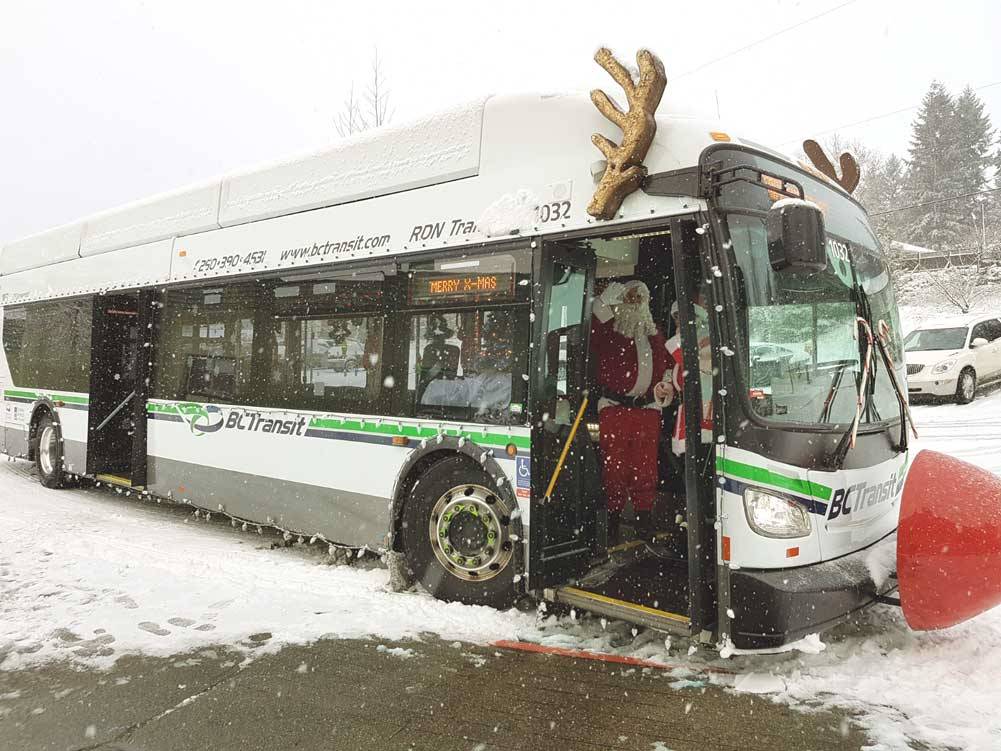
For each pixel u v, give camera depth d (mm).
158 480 7602
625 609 4176
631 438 5297
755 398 3783
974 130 51781
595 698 3635
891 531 4477
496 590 4793
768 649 3621
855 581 3787
